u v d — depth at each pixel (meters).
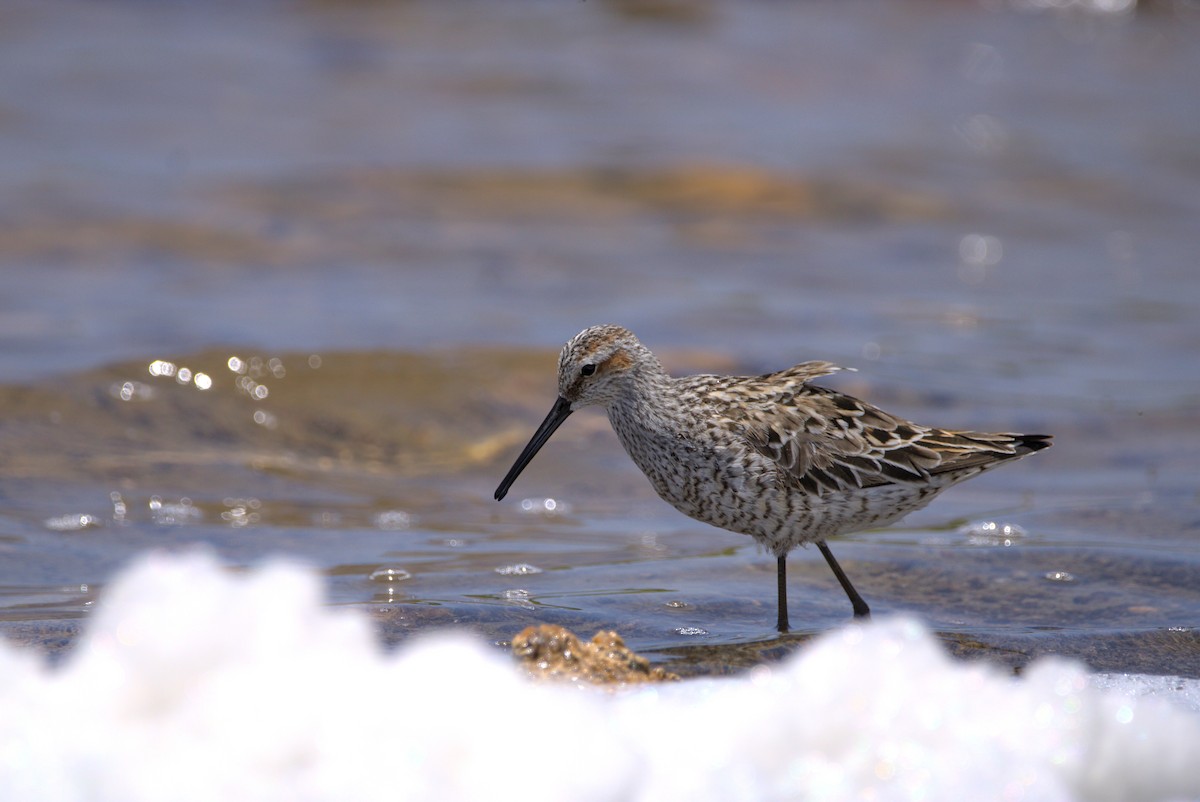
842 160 26.55
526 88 29.64
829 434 9.49
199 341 16.28
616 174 24.78
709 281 20.48
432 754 5.58
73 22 30.84
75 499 11.62
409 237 21.48
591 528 11.76
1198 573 10.01
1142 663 7.96
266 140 25.38
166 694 5.89
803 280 20.88
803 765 5.88
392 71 29.89
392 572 9.94
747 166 25.56
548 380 15.56
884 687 6.20
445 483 12.98
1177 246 23.48
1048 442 9.80
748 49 33.50
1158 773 6.02
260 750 5.58
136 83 27.73
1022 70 33.91
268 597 6.18
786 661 7.73
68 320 16.97
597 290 19.78
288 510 11.77
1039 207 24.92
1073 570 10.19
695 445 9.54
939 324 19.11
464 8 34.50
